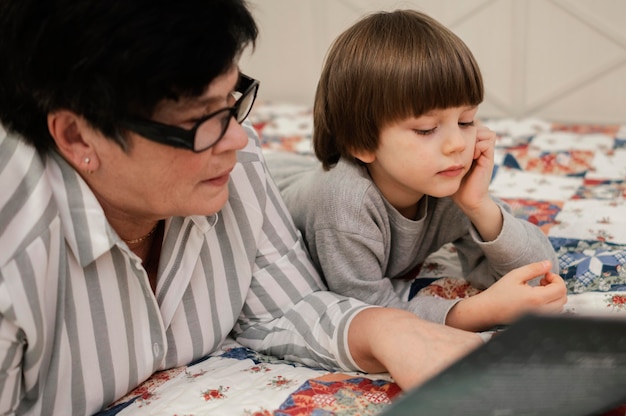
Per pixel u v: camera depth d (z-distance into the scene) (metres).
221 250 0.97
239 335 1.05
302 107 2.51
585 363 0.63
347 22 2.58
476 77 0.98
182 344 0.95
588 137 1.93
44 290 0.75
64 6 0.65
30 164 0.76
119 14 0.65
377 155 1.04
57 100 0.70
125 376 0.86
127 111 0.70
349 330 0.90
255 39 0.78
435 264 1.28
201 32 0.68
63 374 0.80
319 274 1.15
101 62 0.66
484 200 1.06
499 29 2.40
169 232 0.89
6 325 0.72
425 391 0.60
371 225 1.05
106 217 0.83
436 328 0.84
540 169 1.72
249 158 1.01
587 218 1.36
